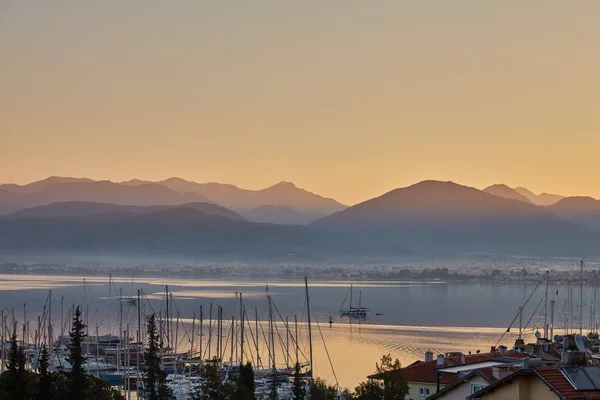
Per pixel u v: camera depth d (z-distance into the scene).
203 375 184.38
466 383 86.12
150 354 161.50
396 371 124.50
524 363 74.56
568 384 67.81
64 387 137.25
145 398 163.75
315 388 172.12
